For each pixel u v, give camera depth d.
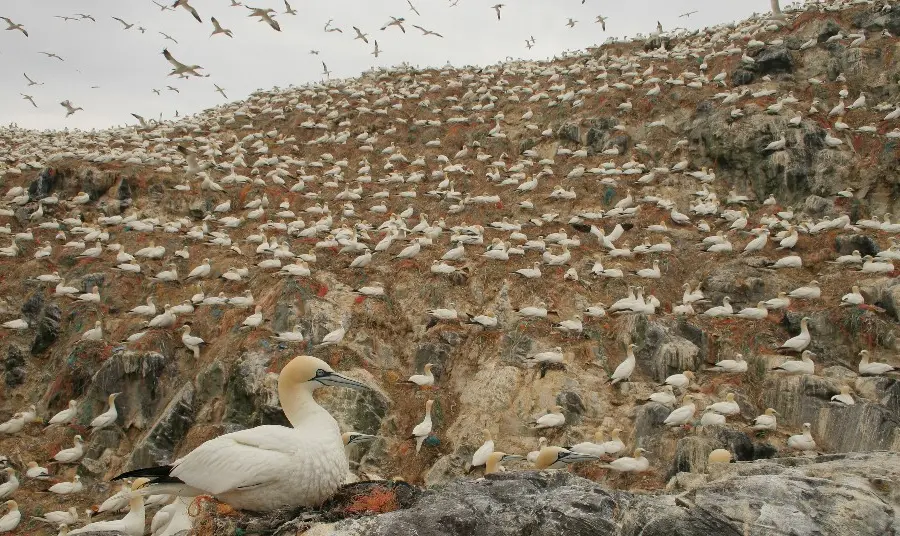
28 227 41.50
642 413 24.23
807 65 49.09
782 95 46.09
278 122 60.69
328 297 30.66
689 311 29.08
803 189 40.91
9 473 25.14
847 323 27.69
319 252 35.50
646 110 49.06
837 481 9.02
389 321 30.38
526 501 8.65
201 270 34.25
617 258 34.31
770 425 23.05
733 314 28.81
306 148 55.59
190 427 27.02
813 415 24.06
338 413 25.78
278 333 28.72
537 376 26.27
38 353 32.66
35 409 29.47
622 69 55.03
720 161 44.03
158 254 36.88
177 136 59.69
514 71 65.25
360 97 62.34
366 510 8.94
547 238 35.03
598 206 41.69
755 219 38.84
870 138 41.62
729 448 21.95
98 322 30.84
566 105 52.28
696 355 27.02
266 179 47.88
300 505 9.16
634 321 28.05
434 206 44.22
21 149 53.59
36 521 23.86
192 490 9.59
